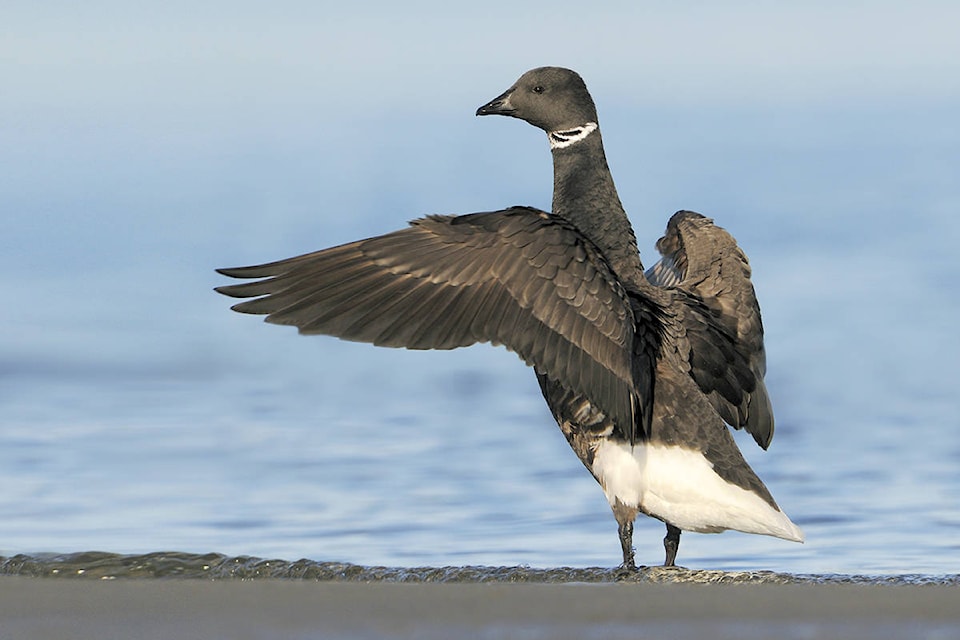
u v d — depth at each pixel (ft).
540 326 39.27
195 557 43.06
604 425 41.73
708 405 42.01
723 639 30.30
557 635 30.76
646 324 42.34
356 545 48.44
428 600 34.55
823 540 49.24
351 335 37.76
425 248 38.91
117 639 30.71
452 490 55.62
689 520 41.52
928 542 48.55
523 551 48.26
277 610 33.55
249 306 37.55
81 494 54.03
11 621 32.60
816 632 30.81
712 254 47.11
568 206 47.11
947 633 30.63
